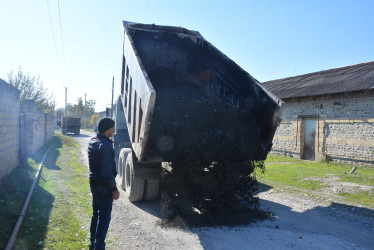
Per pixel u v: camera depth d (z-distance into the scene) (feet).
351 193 23.03
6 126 23.26
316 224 16.42
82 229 14.55
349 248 13.07
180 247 12.96
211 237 14.06
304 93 46.47
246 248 12.94
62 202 18.76
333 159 42.78
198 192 15.58
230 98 20.68
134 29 22.76
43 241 12.42
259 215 17.24
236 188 15.89
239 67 19.56
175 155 14.83
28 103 38.40
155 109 16.80
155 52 24.09
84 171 31.60
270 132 16.15
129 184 20.79
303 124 49.01
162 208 17.76
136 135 17.15
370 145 37.83
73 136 97.55
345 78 45.37
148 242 13.43
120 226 15.51
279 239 13.96
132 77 19.02
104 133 11.77
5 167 22.89
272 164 41.47
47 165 33.22
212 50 22.25
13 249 11.30
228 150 15.31
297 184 26.86
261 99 17.35
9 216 14.93
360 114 39.27
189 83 24.30
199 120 16.55
